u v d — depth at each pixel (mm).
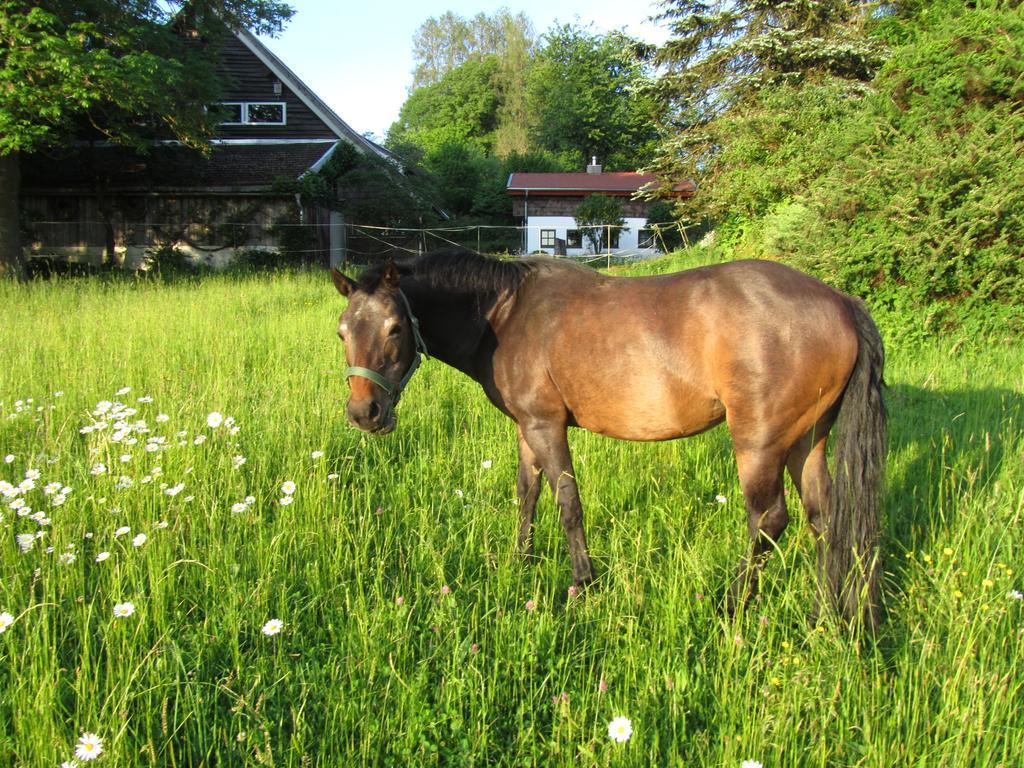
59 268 18297
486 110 58562
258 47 22297
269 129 22922
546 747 2125
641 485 4062
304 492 3629
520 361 3281
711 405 2986
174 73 13797
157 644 2486
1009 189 6855
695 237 25469
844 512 2750
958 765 1874
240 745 2088
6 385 5539
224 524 3422
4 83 12469
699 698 2293
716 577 3113
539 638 2543
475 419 5293
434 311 3447
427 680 2377
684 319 2932
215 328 8086
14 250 14734
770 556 2990
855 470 2775
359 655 2449
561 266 3393
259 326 8570
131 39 14250
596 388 3094
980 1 8461
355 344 3125
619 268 15273
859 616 2480
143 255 19656
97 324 8391
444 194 33656
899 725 2041
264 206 20062
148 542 2977
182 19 16453
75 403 5207
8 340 7289
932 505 3537
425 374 6562
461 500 3857
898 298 7223
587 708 2258
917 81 8180
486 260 3404
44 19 12141
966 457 4070
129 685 2117
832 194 7719
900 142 7695
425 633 2609
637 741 2010
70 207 19781
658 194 18984
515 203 30797
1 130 12500
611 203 28562
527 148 51094
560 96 48188
